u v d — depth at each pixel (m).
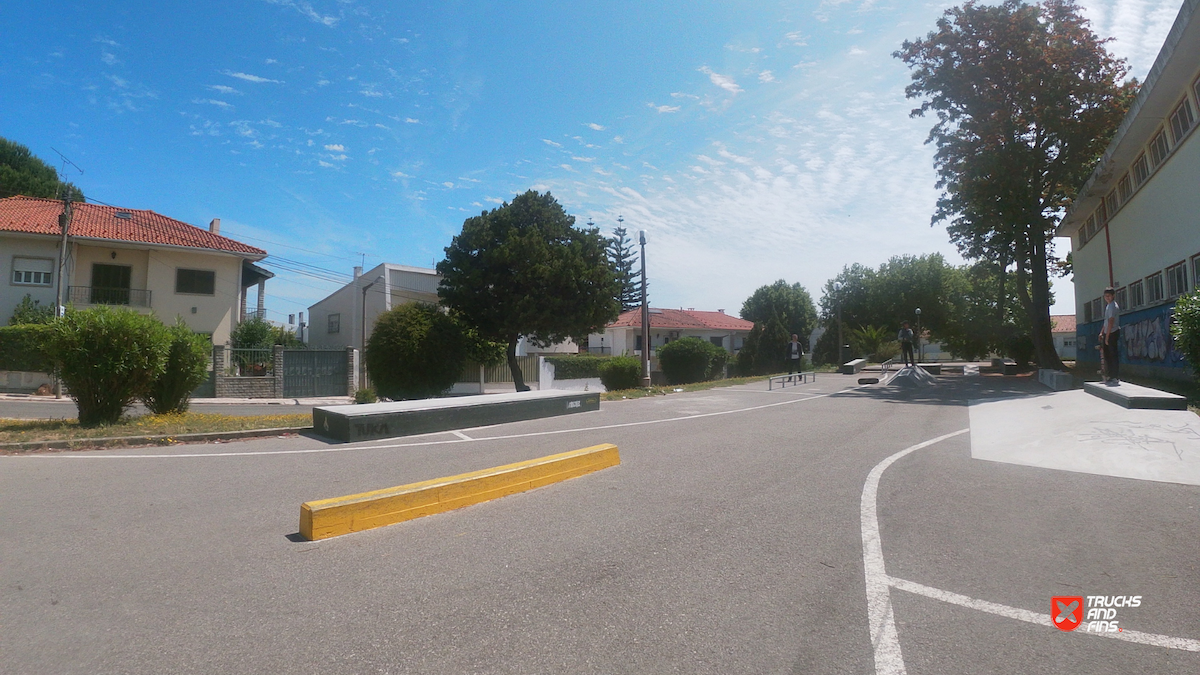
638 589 4.27
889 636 3.65
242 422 11.60
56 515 5.87
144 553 4.90
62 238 26.06
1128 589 4.26
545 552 4.95
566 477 7.40
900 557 4.86
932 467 7.86
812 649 3.50
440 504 6.07
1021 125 22.12
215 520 5.75
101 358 11.02
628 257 69.75
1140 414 9.45
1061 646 3.54
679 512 6.02
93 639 3.55
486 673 3.22
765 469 7.84
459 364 24.11
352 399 28.56
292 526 5.58
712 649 3.49
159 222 31.84
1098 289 26.17
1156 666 3.34
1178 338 11.38
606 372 30.52
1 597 4.09
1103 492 6.54
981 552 4.95
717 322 58.75
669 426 11.79
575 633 3.65
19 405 20.88
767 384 23.70
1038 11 22.39
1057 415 10.82
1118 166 21.42
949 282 52.41
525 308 27.44
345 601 4.06
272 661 3.32
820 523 5.67
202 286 30.42
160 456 8.77
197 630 3.66
